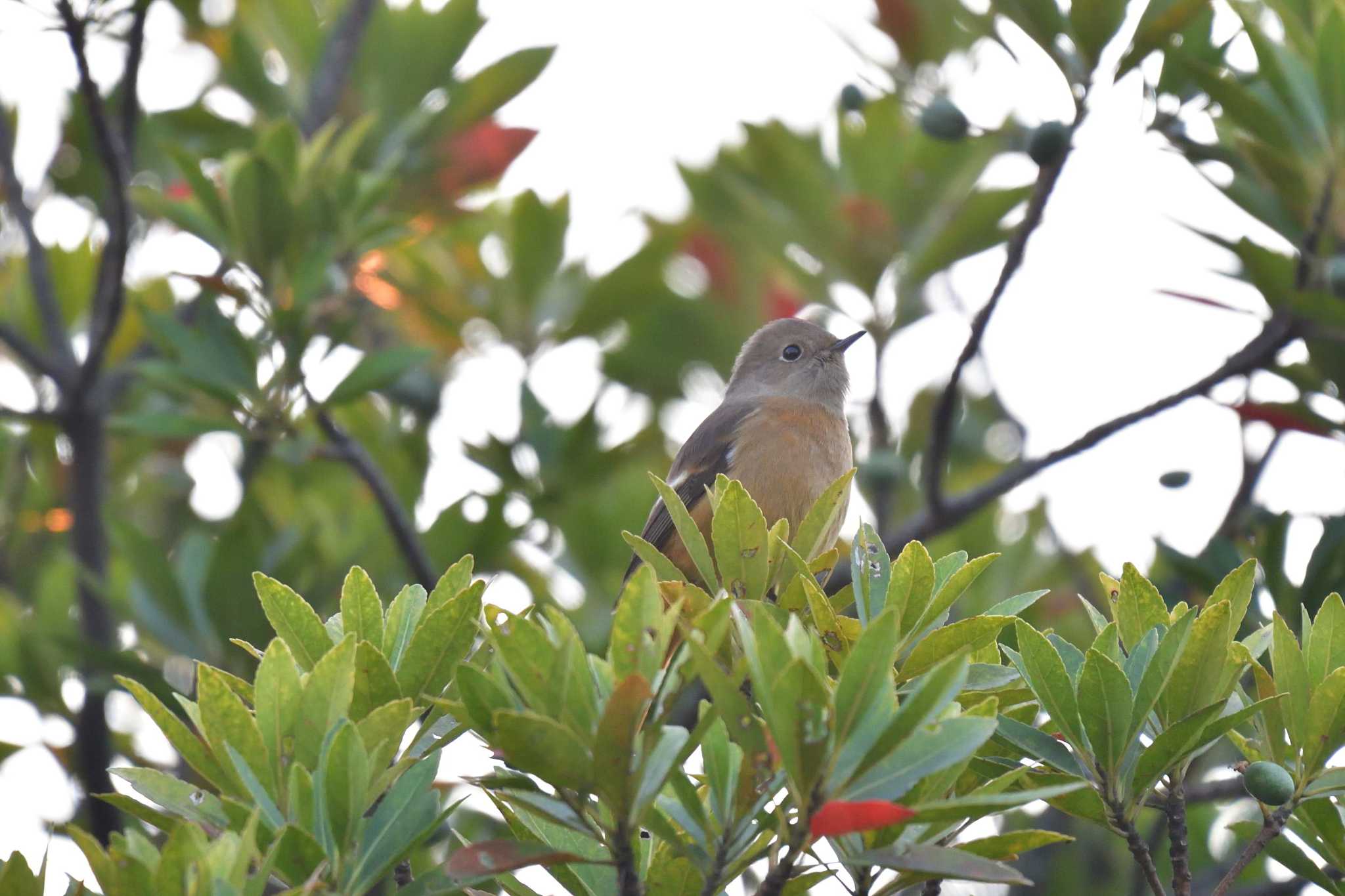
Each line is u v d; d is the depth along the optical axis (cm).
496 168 1334
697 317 1498
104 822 1080
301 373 1092
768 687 465
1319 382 1084
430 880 533
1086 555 1312
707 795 570
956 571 602
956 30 1285
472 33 1366
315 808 505
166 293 1470
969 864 474
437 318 1338
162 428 1089
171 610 1124
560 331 1388
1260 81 1117
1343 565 960
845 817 455
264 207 1106
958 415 1458
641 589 490
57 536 1432
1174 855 574
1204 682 569
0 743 1161
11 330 1194
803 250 1423
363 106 1361
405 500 1269
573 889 568
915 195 1413
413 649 555
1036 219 1021
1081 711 558
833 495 641
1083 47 995
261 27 1441
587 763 465
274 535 1209
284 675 520
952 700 507
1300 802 586
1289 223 1067
